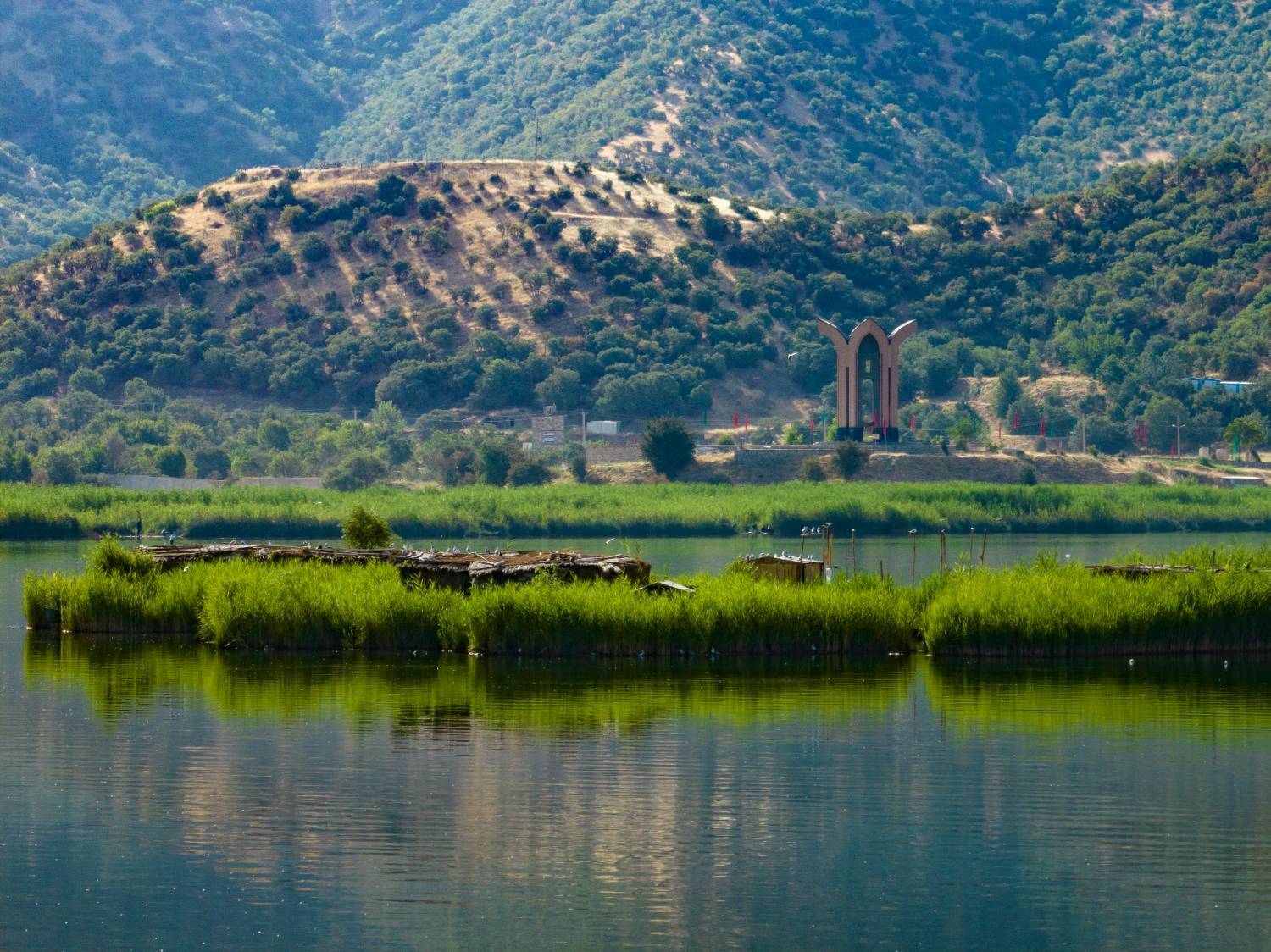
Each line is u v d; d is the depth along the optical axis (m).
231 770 175.25
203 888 140.75
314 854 148.75
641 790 168.00
